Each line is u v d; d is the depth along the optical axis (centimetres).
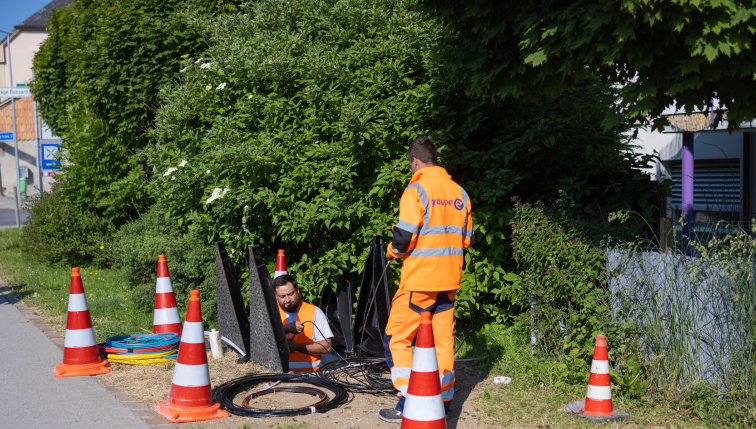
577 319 480
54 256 1039
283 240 632
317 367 538
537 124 606
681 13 332
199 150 738
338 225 582
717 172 966
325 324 541
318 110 669
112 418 406
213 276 685
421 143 412
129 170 1071
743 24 328
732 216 647
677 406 427
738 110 381
